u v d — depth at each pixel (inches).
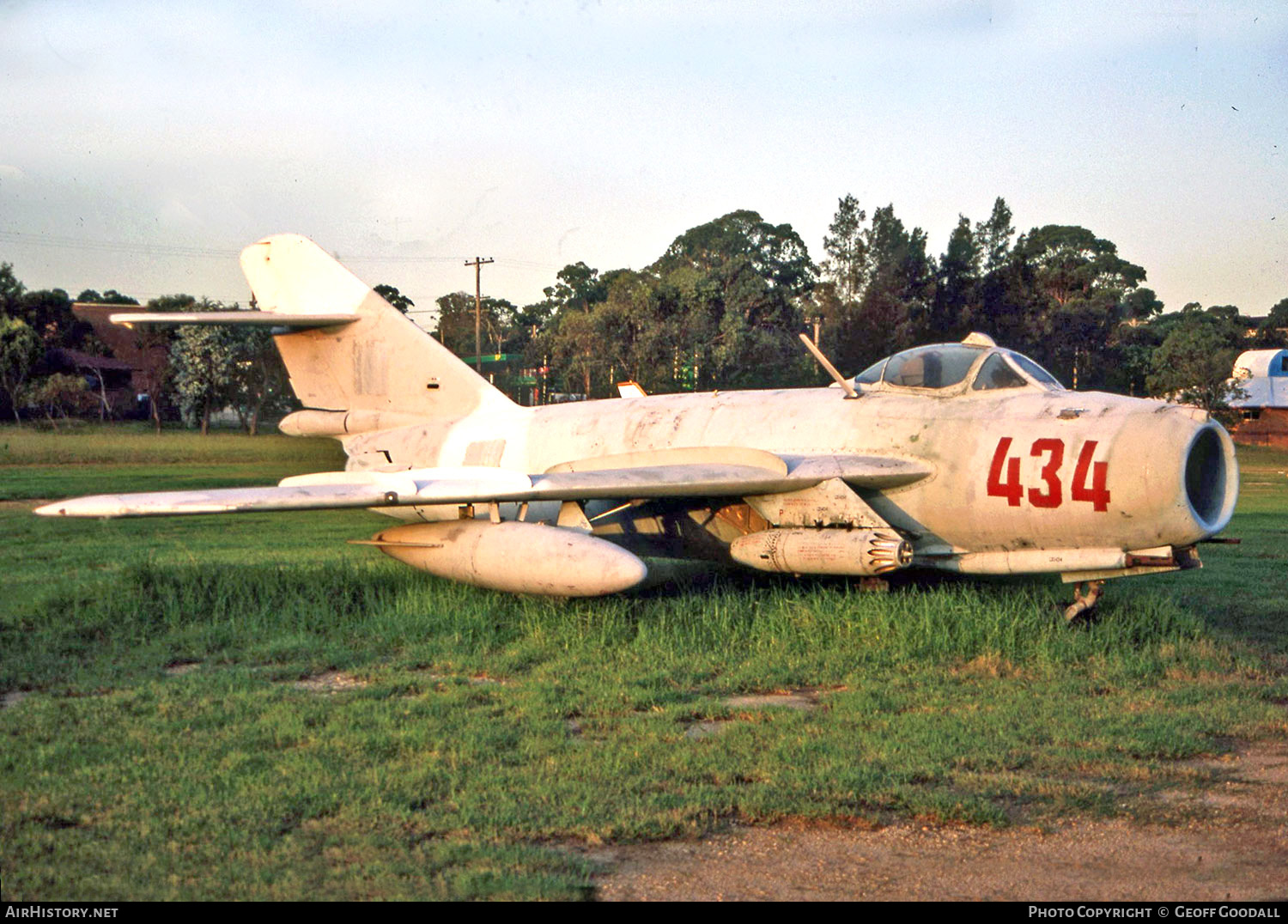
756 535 446.9
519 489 411.8
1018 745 263.9
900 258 2396.7
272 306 644.7
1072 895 183.3
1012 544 420.2
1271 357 2564.0
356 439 631.2
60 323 2770.7
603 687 319.9
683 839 207.9
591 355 2207.2
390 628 390.9
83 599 431.5
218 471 1349.7
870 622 377.1
